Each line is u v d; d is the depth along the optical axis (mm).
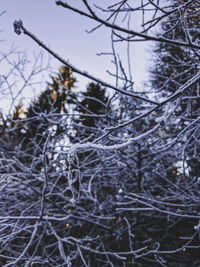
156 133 3588
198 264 4367
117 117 3848
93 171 3982
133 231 5281
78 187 1200
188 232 4773
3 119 5676
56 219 3342
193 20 2307
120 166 4219
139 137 1409
